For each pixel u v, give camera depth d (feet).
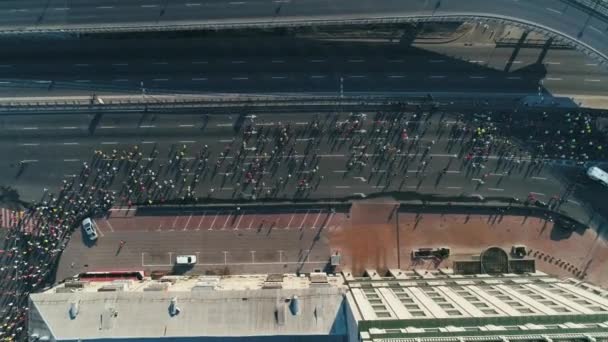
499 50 256.11
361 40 256.32
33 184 253.44
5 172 253.44
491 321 165.58
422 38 255.09
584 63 253.65
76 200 253.03
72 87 256.52
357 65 256.32
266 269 251.80
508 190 252.42
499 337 155.63
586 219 250.98
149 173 253.24
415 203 251.60
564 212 251.39
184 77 256.32
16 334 247.50
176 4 245.24
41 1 246.88
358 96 254.88
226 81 256.32
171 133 254.06
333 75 256.52
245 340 206.49
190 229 252.83
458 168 252.62
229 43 256.52
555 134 253.03
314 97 254.47
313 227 252.62
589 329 158.30
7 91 256.32
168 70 256.52
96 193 253.24
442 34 255.70
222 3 244.22
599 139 252.21
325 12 242.17
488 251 248.52
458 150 252.83
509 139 252.83
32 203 252.42
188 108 254.47
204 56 256.73
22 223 252.01
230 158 253.24
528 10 239.91
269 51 256.32
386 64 255.91
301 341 207.51
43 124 254.68
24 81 256.32
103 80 256.52
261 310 205.46
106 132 254.06
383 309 182.60
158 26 244.42
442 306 186.29
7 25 247.29
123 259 252.21
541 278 236.22
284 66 256.32
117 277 247.50
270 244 252.21
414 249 251.39
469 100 254.27
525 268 249.34
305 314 204.85
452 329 161.48
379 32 255.70
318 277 234.17
